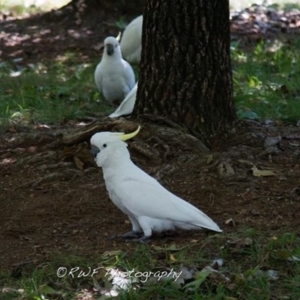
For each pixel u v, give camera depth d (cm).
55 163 1183
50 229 985
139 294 811
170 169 1120
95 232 970
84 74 1847
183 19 1186
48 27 2303
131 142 1183
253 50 2016
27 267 874
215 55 1205
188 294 813
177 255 875
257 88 1647
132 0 2334
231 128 1240
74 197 1075
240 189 1073
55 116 1507
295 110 1474
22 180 1144
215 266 853
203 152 1174
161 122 1214
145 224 896
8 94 1681
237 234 924
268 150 1195
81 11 2336
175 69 1203
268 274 836
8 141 1291
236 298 797
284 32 2192
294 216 992
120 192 900
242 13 2344
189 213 895
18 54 2075
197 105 1210
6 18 2419
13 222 1009
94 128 1199
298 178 1110
